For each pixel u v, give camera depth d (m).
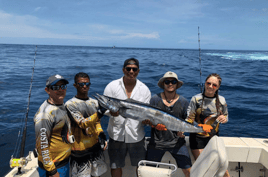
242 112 9.68
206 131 2.52
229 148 2.84
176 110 2.68
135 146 2.71
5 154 5.82
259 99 12.12
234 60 49.88
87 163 2.43
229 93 13.87
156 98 2.74
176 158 2.73
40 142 1.96
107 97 2.31
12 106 10.08
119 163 2.71
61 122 2.09
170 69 28.14
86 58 49.12
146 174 2.20
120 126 2.68
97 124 2.62
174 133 2.68
